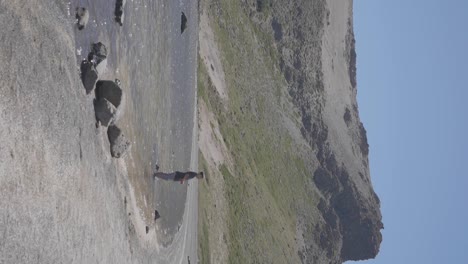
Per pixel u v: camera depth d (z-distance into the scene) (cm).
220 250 4247
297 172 9781
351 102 13925
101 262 1466
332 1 13362
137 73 1912
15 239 991
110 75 1619
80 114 1357
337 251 10731
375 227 11725
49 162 1159
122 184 1702
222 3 7169
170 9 2584
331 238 10450
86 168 1377
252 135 7294
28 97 1088
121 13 1656
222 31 6850
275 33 10112
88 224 1369
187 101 3334
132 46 1842
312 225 9812
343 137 12638
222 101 6012
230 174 5428
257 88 8325
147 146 2069
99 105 1470
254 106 7894
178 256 2619
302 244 8769
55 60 1226
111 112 1490
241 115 6906
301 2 11444
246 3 8838
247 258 5097
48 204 1137
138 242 1859
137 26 1906
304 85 11075
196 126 4109
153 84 2184
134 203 1830
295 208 9119
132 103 1847
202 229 3884
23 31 1089
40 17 1169
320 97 11850
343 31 13988
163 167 2419
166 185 2428
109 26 1594
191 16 3706
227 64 6738
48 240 1125
